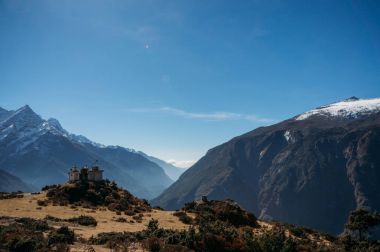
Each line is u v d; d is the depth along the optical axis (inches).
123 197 2773.1
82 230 1648.6
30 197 2591.0
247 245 1379.2
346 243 2111.2
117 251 1212.5
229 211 2429.9
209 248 1341.0
